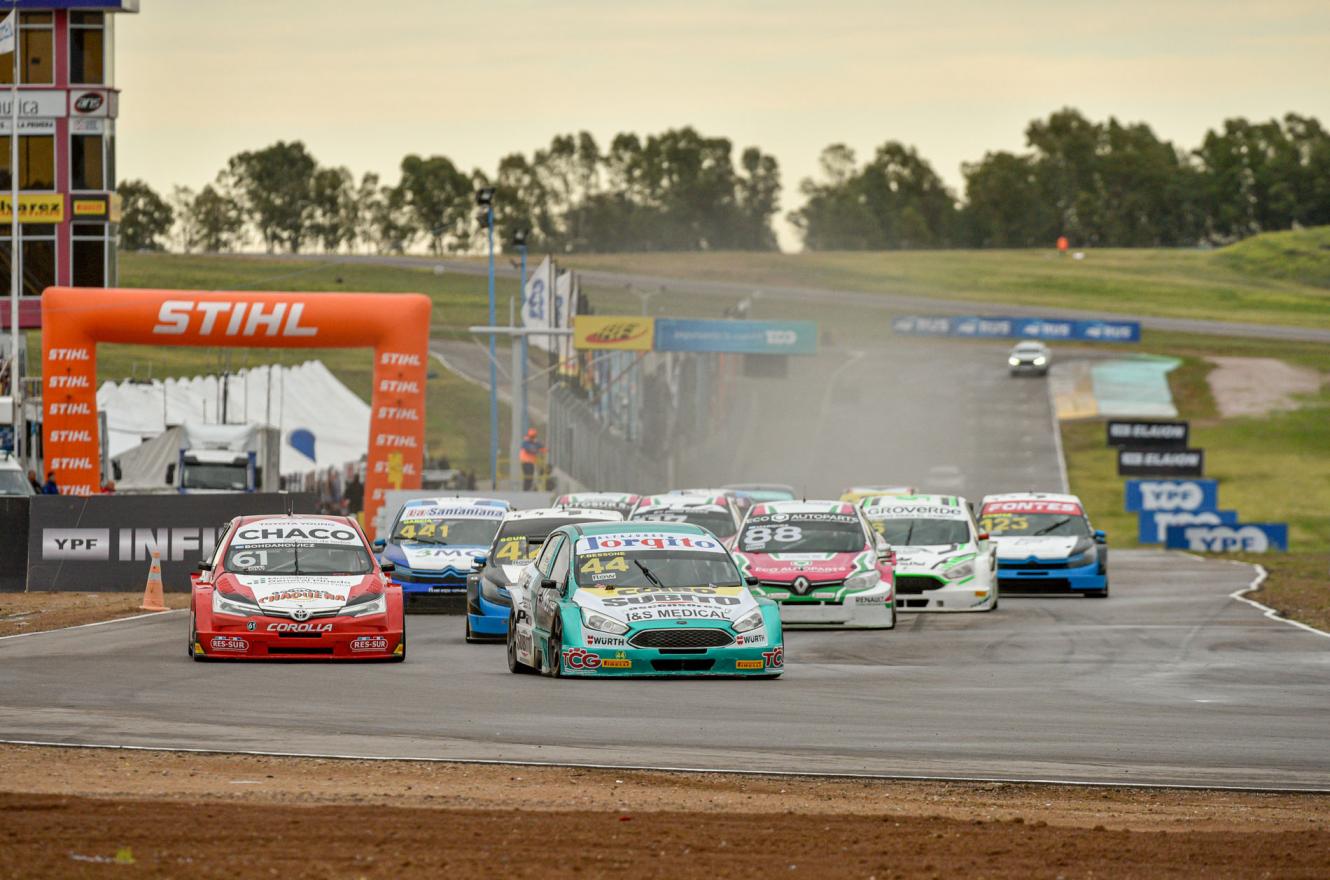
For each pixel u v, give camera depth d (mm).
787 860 31469
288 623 70688
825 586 91062
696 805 38688
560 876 29516
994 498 127000
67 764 43281
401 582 101562
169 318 161500
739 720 54312
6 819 33500
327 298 162875
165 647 77062
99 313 161375
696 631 65375
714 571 69125
